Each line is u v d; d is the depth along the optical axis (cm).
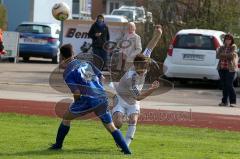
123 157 2448
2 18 8694
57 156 2438
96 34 5531
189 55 5478
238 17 6950
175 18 6912
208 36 5469
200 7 6950
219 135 3197
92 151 2580
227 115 3975
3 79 5600
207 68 5431
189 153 2603
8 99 4281
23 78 5756
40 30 7575
